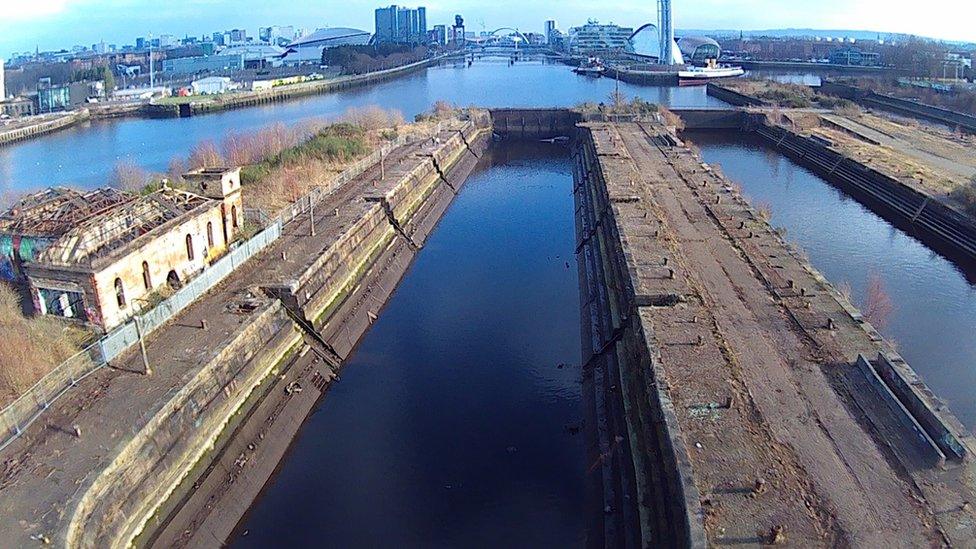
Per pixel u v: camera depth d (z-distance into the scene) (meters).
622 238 49.66
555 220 77.56
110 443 29.14
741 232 51.75
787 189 85.31
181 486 31.44
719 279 42.47
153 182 59.19
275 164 76.44
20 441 29.39
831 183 88.50
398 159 85.19
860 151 92.81
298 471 35.88
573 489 34.25
